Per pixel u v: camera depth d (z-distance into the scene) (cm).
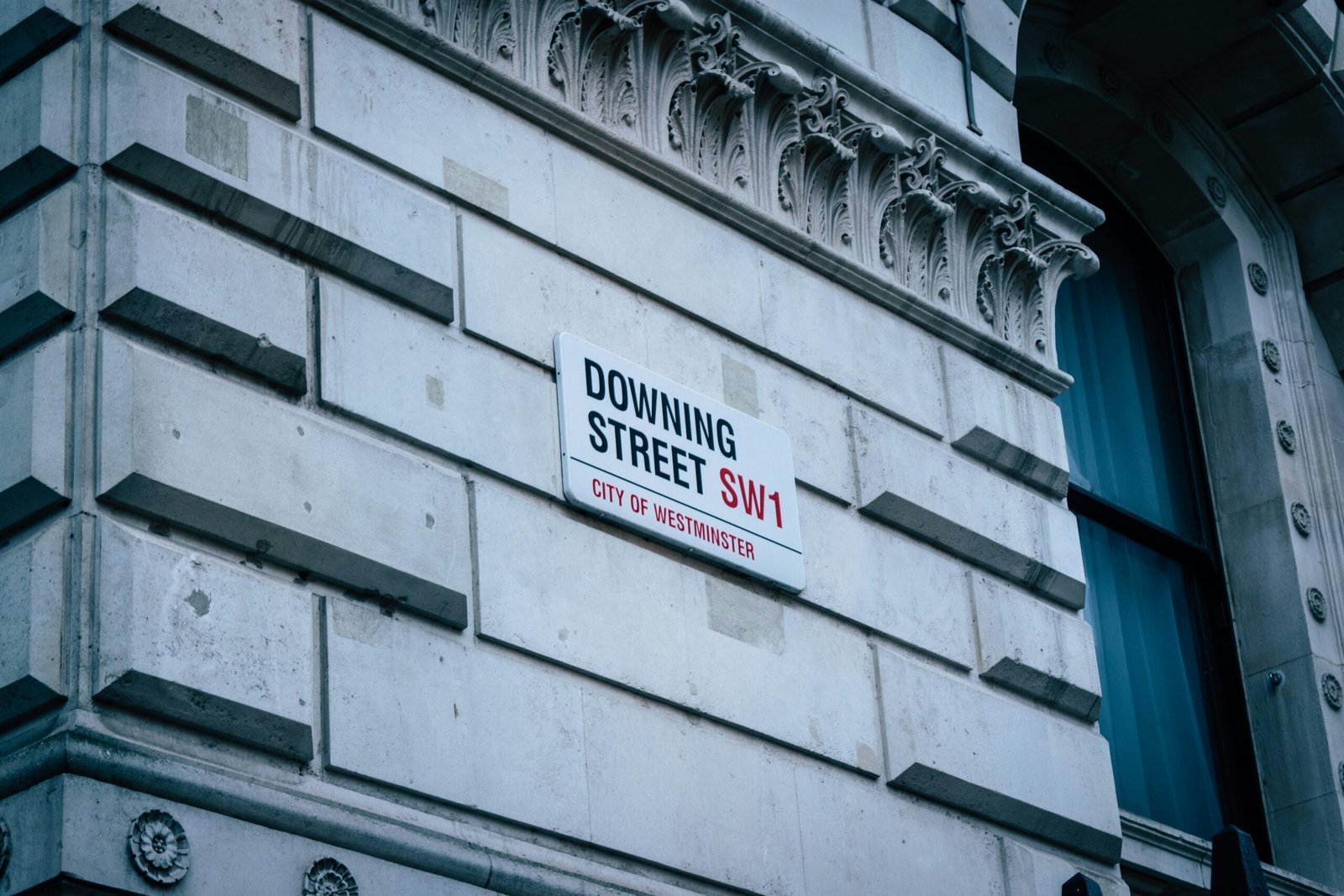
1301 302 2244
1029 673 1504
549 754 1166
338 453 1131
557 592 1213
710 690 1276
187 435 1068
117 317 1075
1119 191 2200
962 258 1612
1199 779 1970
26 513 1040
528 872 1113
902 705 1396
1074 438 2023
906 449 1488
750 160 1473
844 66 1523
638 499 1281
